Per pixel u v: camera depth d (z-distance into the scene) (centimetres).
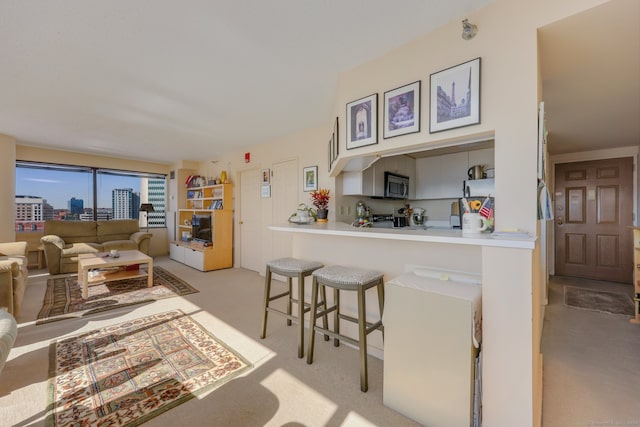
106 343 225
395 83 194
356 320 204
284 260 240
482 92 154
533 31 140
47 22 164
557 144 395
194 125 369
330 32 176
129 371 186
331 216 355
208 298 343
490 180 280
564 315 294
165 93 267
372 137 205
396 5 153
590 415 151
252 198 505
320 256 249
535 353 142
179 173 637
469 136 162
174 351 213
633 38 146
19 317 277
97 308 304
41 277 432
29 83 243
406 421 145
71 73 226
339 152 236
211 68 220
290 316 222
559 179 461
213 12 157
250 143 476
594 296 355
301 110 316
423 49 179
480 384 136
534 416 128
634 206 406
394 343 152
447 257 180
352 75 221
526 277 124
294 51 197
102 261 358
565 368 196
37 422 142
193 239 575
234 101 288
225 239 526
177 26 169
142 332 246
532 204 139
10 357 203
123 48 192
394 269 203
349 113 222
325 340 235
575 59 171
